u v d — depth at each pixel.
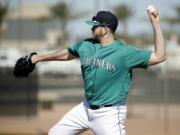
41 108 49.81
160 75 50.34
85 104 15.04
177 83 50.91
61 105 51.44
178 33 74.31
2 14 86.00
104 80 14.25
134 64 14.07
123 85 14.31
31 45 112.69
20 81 50.22
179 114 47.84
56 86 52.00
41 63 52.47
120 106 14.46
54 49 47.91
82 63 14.76
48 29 109.88
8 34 106.31
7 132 38.53
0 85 50.41
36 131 38.88
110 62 14.12
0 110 48.75
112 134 14.18
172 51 48.72
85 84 14.87
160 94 50.00
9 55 55.78
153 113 48.56
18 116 47.06
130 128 41.47
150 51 13.94
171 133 39.78
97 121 14.55
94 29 14.63
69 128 15.25
